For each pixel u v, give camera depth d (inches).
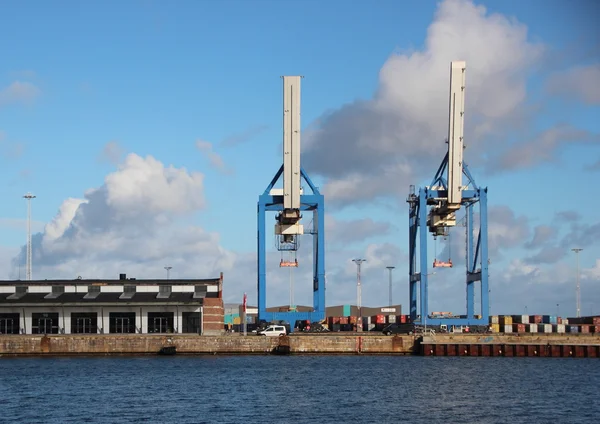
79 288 5880.9
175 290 5915.4
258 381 3887.8
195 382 3850.9
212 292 5915.4
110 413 3014.3
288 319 5895.7
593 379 4033.0
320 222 5949.8
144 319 5639.8
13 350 5329.7
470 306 6284.5
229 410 3073.3
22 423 2839.6
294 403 3228.3
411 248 6501.0
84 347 5354.3
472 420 2891.2
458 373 4274.1
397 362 4940.9
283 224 6013.8
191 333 5629.9
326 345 5536.4
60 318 5629.9
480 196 6097.4
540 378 4062.5
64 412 3036.4
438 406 3169.3
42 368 4498.0
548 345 5462.6
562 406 3181.6
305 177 6008.9
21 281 5861.2
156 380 3927.2
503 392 3538.4
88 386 3715.6
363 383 3823.8
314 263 6053.2
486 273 6063.0
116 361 4963.1
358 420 2883.9
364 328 6875.0
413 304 6481.3
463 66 5974.4
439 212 6186.0
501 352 5482.3
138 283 5910.4
